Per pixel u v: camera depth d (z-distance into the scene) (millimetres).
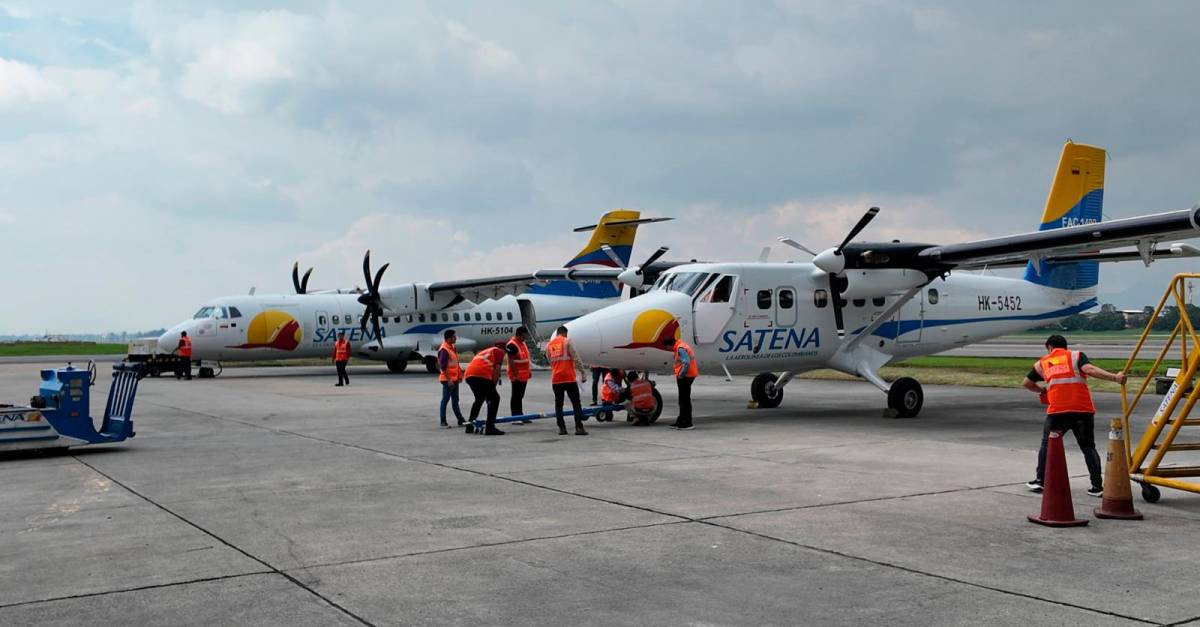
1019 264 16719
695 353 16234
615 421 16750
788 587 5898
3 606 5582
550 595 5766
